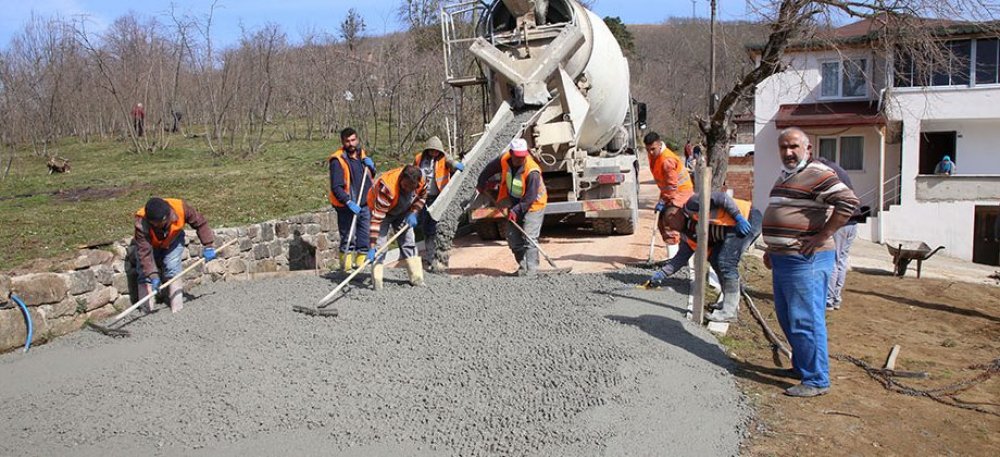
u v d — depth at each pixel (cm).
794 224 510
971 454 450
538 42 1038
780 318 542
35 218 932
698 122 1655
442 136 1983
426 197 870
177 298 704
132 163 1636
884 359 654
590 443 428
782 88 2386
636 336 595
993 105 2227
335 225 1098
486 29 1080
